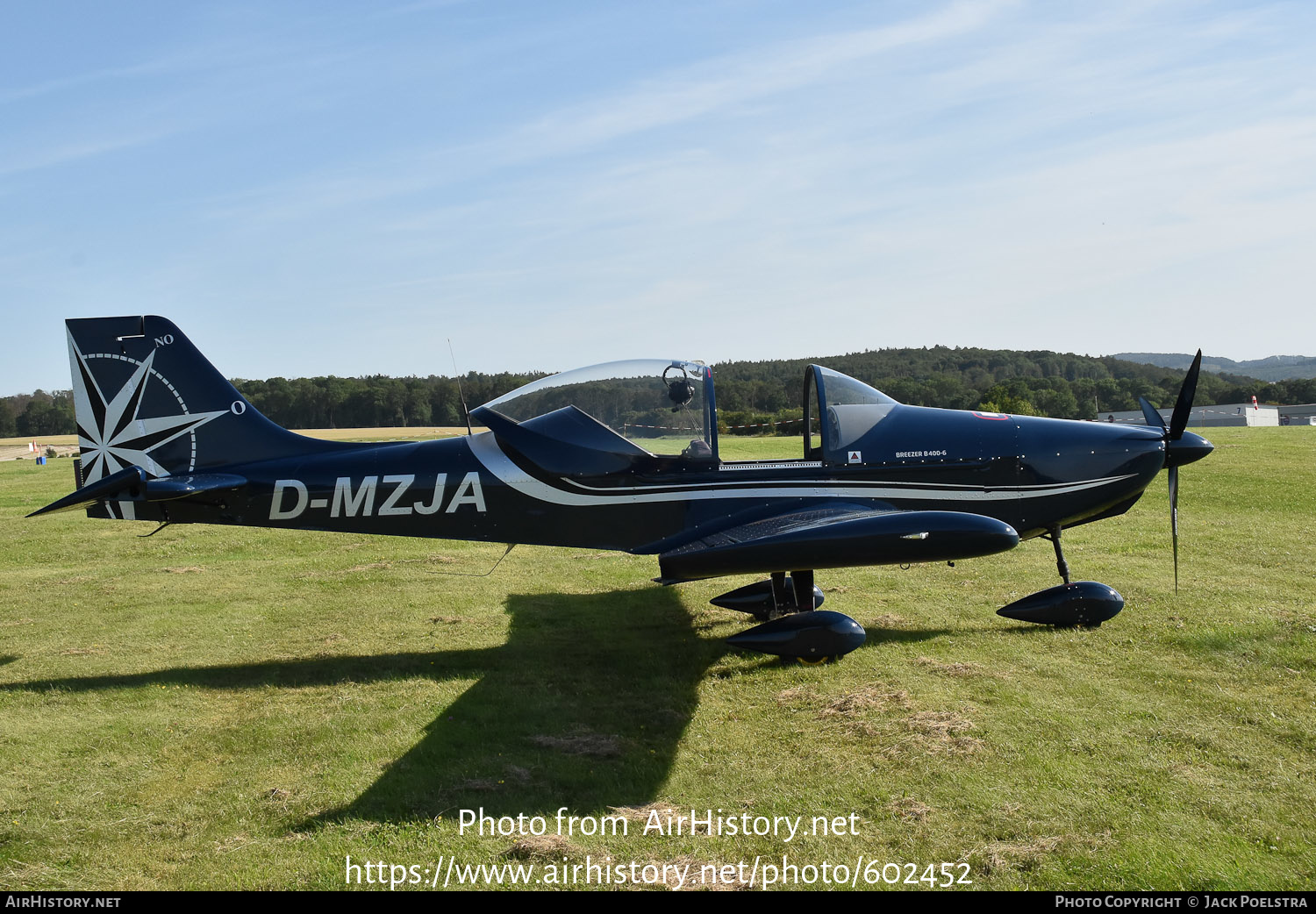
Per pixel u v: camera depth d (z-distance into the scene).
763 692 5.51
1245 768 4.09
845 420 6.98
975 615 6.95
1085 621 6.34
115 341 6.98
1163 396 55.03
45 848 3.80
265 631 7.47
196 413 7.05
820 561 5.68
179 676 6.22
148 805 4.20
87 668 6.48
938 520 5.56
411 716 5.29
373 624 7.61
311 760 4.68
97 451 7.01
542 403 7.01
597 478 6.85
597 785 4.27
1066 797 3.87
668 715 5.19
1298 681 5.13
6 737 5.09
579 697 5.56
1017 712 4.86
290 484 7.00
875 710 5.02
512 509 6.93
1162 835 3.53
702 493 6.86
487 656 6.55
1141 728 4.57
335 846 3.74
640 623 7.43
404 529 6.98
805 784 4.17
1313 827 3.54
